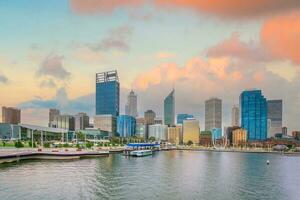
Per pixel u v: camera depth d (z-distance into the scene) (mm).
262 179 119312
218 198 82375
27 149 195750
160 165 168125
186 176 121125
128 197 81000
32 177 107312
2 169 128375
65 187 90875
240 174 133625
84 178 108688
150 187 94562
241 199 82188
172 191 89438
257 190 94875
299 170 159375
